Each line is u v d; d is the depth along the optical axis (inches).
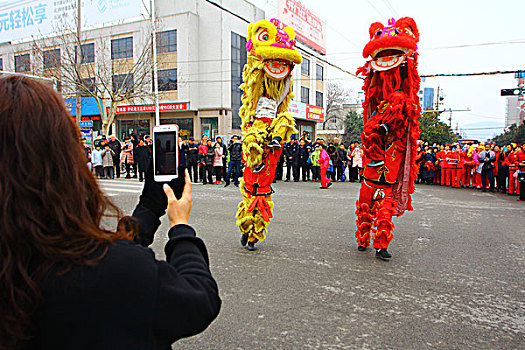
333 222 288.5
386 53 199.3
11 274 36.1
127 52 1116.5
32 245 37.1
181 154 60.0
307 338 121.7
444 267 190.5
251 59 213.8
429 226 282.4
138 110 1154.7
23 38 1072.8
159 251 217.0
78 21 801.6
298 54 206.4
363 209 214.2
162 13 1143.6
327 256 206.2
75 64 807.1
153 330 40.6
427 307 144.9
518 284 169.2
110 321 37.6
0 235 36.5
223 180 619.8
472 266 192.4
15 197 37.5
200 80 1113.4
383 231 198.7
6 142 38.3
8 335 35.8
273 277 174.1
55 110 41.1
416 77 203.2
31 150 38.0
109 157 637.3
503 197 464.1
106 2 951.0
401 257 205.9
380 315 137.9
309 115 1419.8
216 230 262.7
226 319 133.4
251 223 210.5
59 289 36.5
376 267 189.3
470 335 124.7
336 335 123.6
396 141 200.7
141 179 585.9
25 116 38.6
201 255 50.4
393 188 208.2
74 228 39.8
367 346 117.4
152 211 59.8
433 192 507.2
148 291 39.2
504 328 129.7
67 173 40.3
